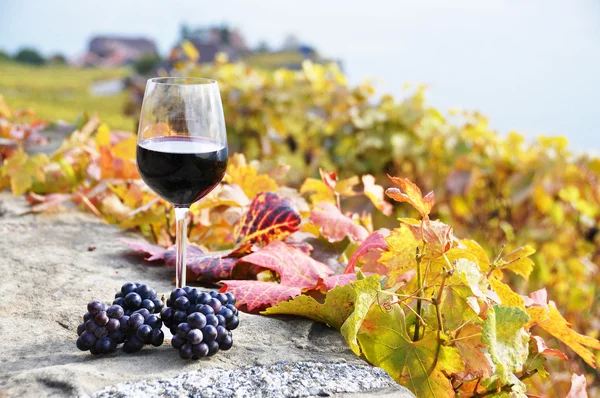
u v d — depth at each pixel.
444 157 1.87
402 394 0.61
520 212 1.70
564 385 0.90
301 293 0.81
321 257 0.92
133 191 1.16
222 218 1.05
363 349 0.67
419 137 1.91
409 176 1.93
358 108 2.01
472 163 1.75
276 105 2.12
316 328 0.74
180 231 0.78
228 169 1.12
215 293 0.71
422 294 0.67
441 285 0.64
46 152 1.48
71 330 0.73
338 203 1.00
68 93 4.23
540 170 1.65
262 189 1.09
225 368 0.64
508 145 1.74
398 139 1.89
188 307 0.68
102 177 1.19
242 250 0.89
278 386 0.62
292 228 0.91
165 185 0.74
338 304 0.72
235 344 0.69
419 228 0.67
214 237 1.07
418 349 0.66
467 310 0.66
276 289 0.78
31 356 0.67
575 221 1.64
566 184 1.62
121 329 0.67
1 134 1.51
